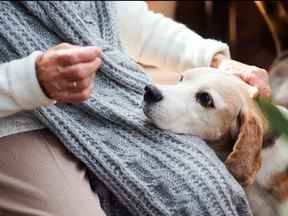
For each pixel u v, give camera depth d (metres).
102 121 1.07
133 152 1.01
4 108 0.95
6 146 1.03
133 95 1.11
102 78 1.13
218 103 1.09
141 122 1.06
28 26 1.11
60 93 0.93
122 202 1.00
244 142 1.05
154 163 1.00
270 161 1.08
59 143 1.05
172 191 0.97
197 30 2.00
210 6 1.94
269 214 1.10
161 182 0.97
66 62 0.90
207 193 0.97
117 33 1.25
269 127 1.08
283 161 1.08
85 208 0.98
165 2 2.03
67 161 1.03
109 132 1.05
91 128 1.05
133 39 1.34
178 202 0.96
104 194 1.04
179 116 1.08
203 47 1.28
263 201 1.10
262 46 1.84
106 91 1.11
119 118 1.05
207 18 1.96
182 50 1.30
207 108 1.09
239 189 1.00
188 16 2.02
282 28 1.63
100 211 0.99
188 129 1.09
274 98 1.35
